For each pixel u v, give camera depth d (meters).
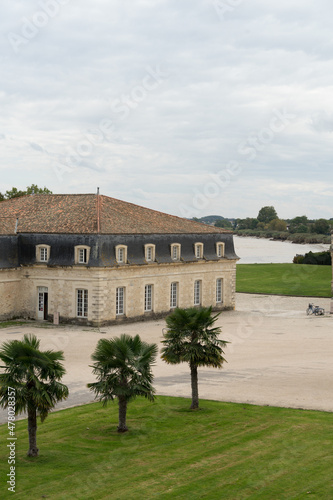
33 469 21.03
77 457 22.30
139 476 20.36
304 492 18.92
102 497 18.69
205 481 19.86
